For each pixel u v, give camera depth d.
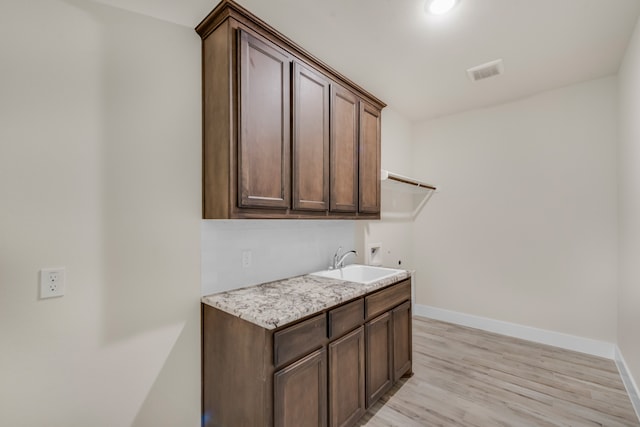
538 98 3.02
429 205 3.76
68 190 1.24
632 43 2.04
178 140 1.56
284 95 1.68
